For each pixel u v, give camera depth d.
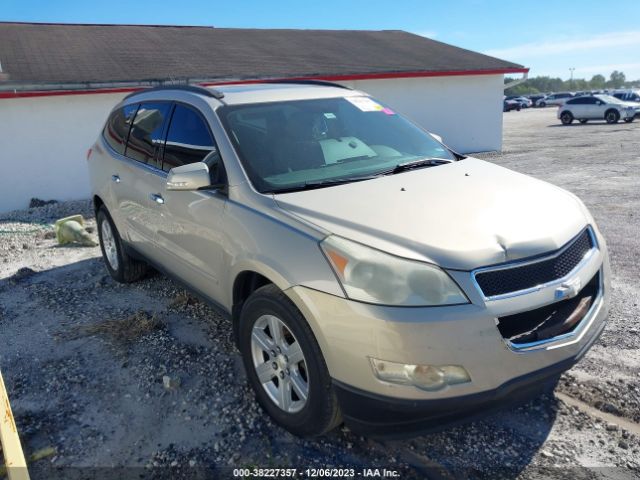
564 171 12.13
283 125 3.87
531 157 15.20
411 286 2.54
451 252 2.60
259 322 3.16
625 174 11.24
